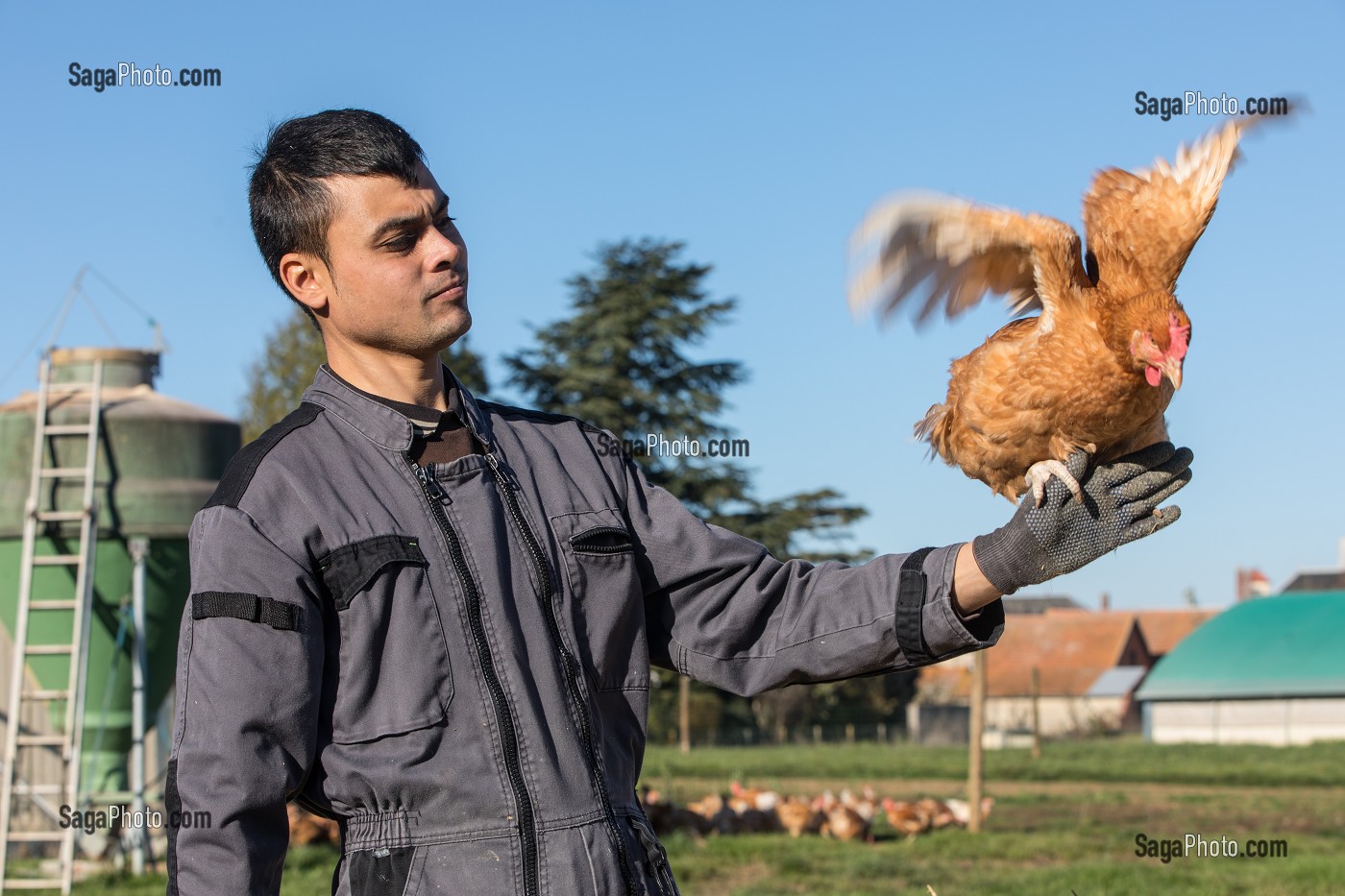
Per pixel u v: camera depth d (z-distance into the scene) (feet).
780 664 8.55
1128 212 10.19
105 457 42.24
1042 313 10.53
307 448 7.74
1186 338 9.57
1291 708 150.61
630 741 7.97
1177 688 157.89
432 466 7.77
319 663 7.23
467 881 6.92
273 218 8.14
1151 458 8.52
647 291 86.12
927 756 110.42
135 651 41.57
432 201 8.13
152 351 46.85
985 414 10.43
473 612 7.36
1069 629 198.80
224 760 6.89
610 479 8.65
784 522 79.77
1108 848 47.32
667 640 8.74
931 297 11.08
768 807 55.26
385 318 7.95
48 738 39.42
